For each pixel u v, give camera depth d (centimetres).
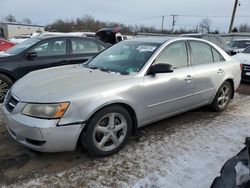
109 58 415
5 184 274
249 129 432
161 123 447
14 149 344
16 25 5078
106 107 316
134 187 275
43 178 286
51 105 284
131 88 336
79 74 355
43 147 288
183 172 303
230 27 2886
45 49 587
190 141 381
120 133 341
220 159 333
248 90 729
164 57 391
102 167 309
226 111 523
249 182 182
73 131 292
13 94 321
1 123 430
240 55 840
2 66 530
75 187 273
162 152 346
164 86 376
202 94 452
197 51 451
